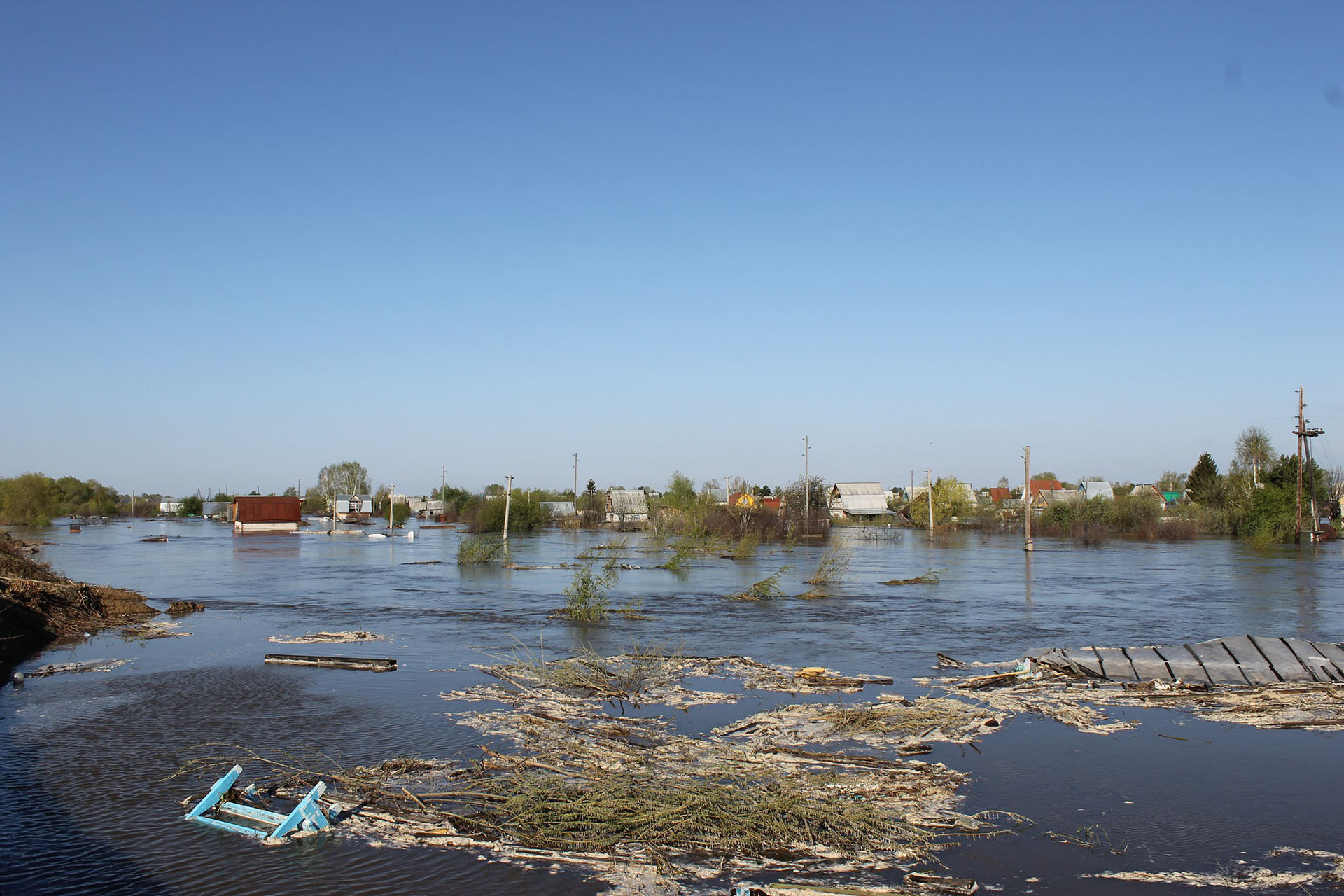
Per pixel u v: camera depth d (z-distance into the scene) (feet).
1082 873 24.52
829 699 44.50
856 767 33.01
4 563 75.72
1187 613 77.30
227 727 38.37
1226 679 48.75
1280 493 194.18
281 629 65.98
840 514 324.39
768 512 216.33
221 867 24.27
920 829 27.30
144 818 27.84
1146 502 223.10
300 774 31.86
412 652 56.54
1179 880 24.14
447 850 25.58
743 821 27.07
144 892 22.68
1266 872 24.70
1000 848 26.14
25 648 55.77
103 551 164.25
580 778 31.14
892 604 83.92
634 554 153.79
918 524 290.56
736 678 49.57
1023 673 49.49
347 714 40.50
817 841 26.35
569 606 74.28
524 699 43.91
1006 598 88.79
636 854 25.41
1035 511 281.13
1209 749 36.35
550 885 23.32
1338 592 94.43
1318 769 33.88
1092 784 31.99
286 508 259.60
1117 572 119.44
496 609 78.54
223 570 120.88
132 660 53.42
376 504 431.02
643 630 67.10
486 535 224.94
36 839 26.13
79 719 39.55
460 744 35.83
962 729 38.42
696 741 36.50
